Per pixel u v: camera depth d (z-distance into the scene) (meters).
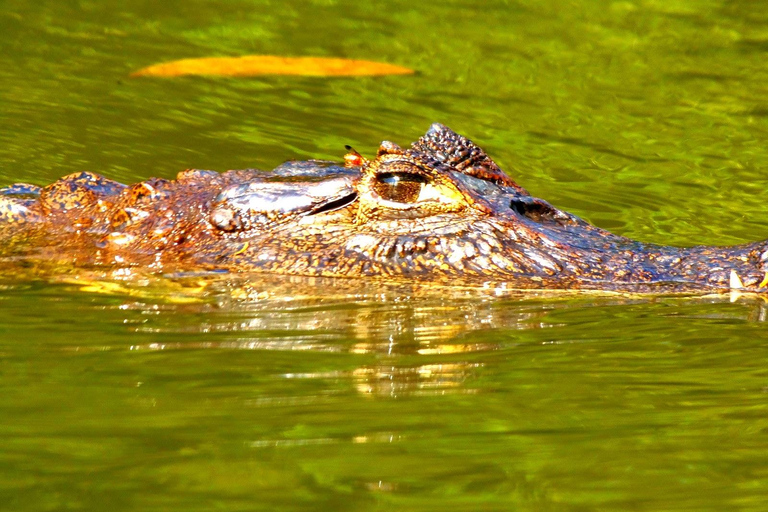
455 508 9.27
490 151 29.55
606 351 13.45
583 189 26.88
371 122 31.62
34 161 26.17
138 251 17.55
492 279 15.97
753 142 31.30
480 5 44.69
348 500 9.38
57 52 36.81
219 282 16.20
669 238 22.94
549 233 16.81
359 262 16.44
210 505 9.24
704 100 35.12
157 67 35.84
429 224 16.67
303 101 33.41
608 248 16.86
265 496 9.43
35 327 14.27
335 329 14.24
